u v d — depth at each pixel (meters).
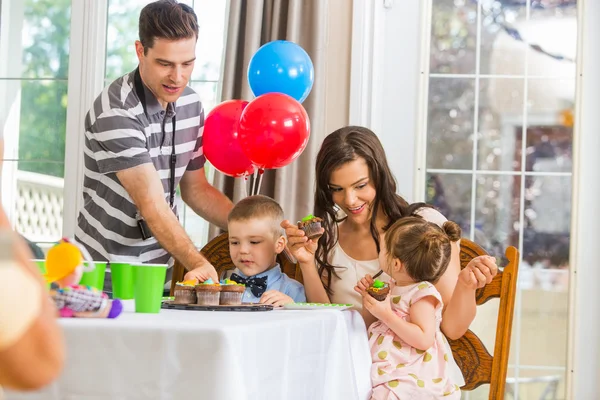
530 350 3.29
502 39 3.37
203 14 3.51
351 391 1.79
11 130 3.65
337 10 3.38
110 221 2.46
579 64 3.30
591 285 3.25
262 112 2.32
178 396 1.32
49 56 3.64
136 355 1.33
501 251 3.34
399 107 3.38
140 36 2.37
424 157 3.37
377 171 2.24
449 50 3.39
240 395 1.31
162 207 2.32
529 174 3.34
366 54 3.36
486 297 2.14
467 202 3.37
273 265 2.35
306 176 3.21
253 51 3.23
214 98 3.49
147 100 2.42
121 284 1.88
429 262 2.08
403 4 3.37
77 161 3.53
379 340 2.08
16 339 0.67
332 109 3.37
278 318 1.60
